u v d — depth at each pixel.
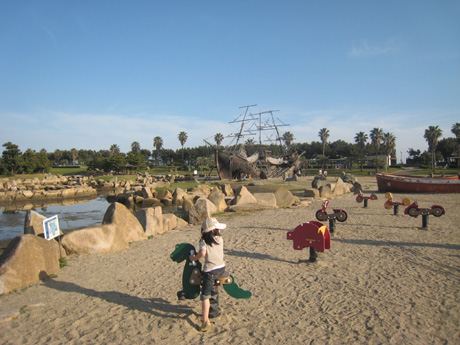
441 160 118.06
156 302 5.60
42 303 5.43
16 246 6.34
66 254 8.45
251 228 12.55
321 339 4.39
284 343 4.29
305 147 152.25
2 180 43.19
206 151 133.12
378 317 5.04
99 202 33.47
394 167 109.19
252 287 6.34
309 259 7.90
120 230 9.56
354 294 5.97
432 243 9.79
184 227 13.31
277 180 48.69
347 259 8.19
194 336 4.46
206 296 4.63
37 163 69.88
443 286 6.32
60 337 4.39
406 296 5.85
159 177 62.53
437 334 4.50
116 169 92.31
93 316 5.03
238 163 55.56
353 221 13.75
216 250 4.71
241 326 4.76
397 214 15.39
